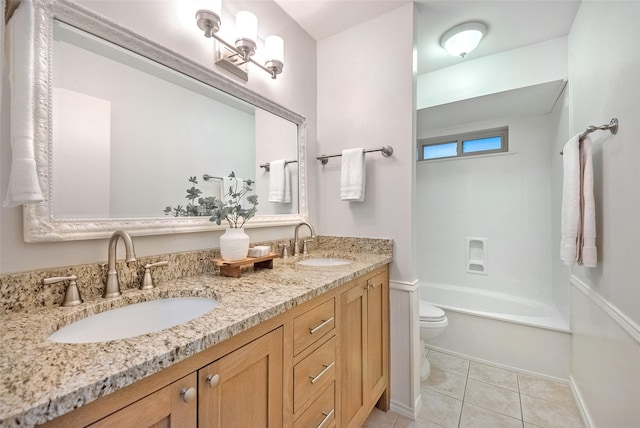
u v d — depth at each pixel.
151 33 1.05
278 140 1.70
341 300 1.20
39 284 0.76
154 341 0.58
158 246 1.07
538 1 1.60
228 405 0.70
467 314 2.22
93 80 0.91
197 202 1.23
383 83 1.76
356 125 1.86
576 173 1.43
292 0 1.63
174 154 1.15
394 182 1.72
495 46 2.03
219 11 1.14
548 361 1.93
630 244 1.06
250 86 1.49
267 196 1.61
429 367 2.07
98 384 0.44
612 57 1.22
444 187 3.01
